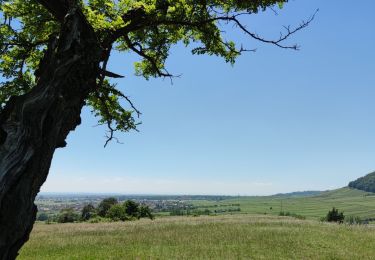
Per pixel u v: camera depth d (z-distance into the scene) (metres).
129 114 10.89
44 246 31.45
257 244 31.41
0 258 5.11
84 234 40.59
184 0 8.92
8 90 9.58
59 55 6.12
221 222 52.84
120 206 80.44
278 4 9.52
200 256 25.81
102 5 8.51
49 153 5.78
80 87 6.38
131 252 27.88
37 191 5.61
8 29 9.36
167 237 36.41
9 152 5.29
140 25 8.62
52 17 9.54
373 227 47.62
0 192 5.09
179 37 11.42
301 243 31.98
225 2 9.89
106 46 8.04
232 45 10.61
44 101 5.72
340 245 31.30
